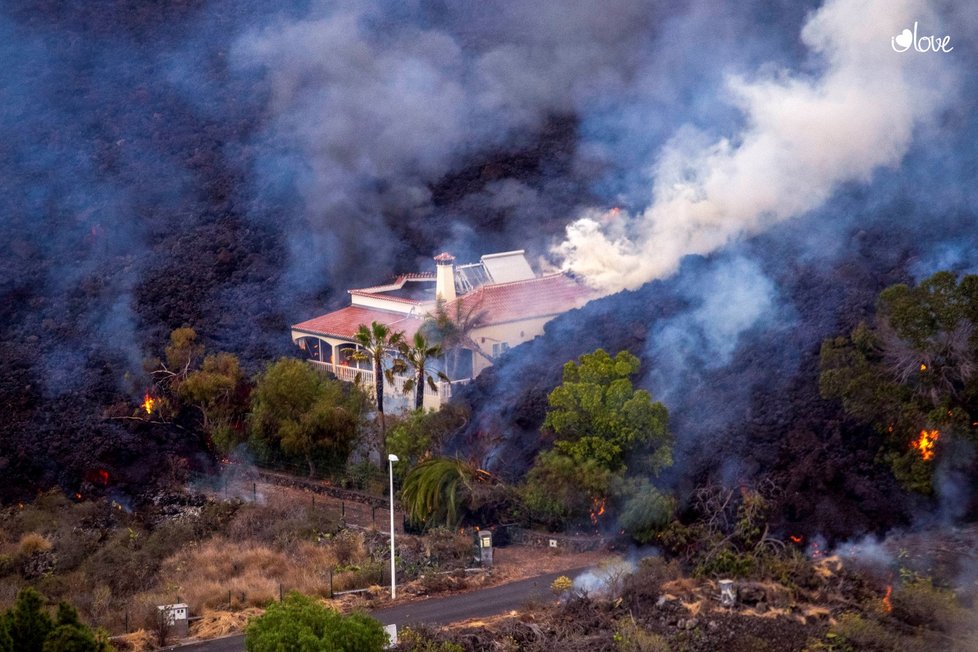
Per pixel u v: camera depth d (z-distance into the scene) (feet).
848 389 179.01
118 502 211.00
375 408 223.92
